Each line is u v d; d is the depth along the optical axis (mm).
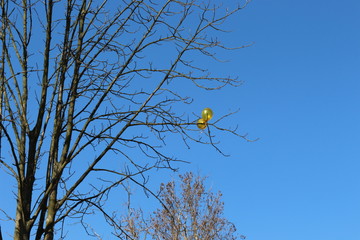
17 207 5141
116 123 5961
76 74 6090
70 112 5914
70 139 5781
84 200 5629
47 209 5406
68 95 5945
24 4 6141
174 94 6070
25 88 5734
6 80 5594
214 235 17328
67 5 6215
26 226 5066
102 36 6352
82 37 6293
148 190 6086
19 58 5945
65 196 5418
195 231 16828
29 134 5438
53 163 5547
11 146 5004
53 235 5406
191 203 17219
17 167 5094
